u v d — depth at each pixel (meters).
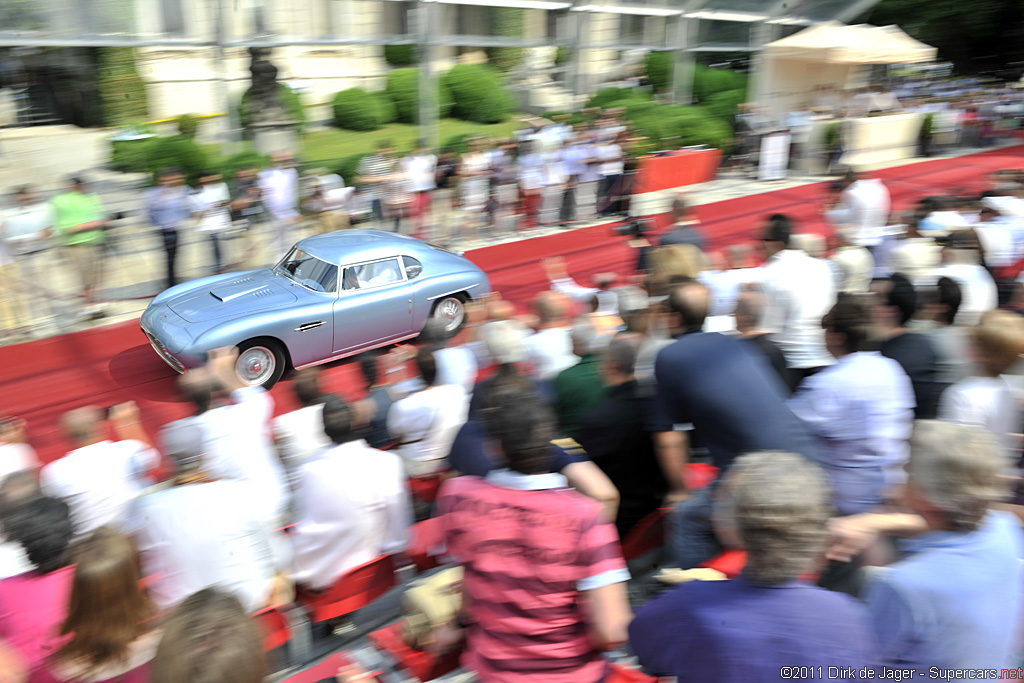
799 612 1.87
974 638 2.04
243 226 10.28
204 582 3.14
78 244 9.07
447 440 4.53
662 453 3.34
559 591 2.24
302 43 13.01
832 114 18.52
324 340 7.64
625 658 3.40
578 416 4.09
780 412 3.14
